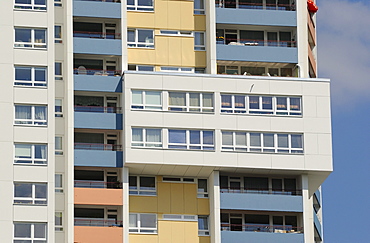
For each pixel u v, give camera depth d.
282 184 94.38
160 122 92.31
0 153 90.62
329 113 94.25
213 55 95.81
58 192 91.44
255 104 93.75
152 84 93.06
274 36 98.69
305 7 98.44
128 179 92.25
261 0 98.88
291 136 93.56
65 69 94.12
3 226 89.06
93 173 92.69
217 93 93.50
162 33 96.94
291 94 94.19
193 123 92.69
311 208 95.94
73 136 92.19
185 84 93.31
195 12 97.69
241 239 91.56
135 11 96.88
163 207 92.69
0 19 93.50
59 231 90.38
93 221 91.56
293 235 92.06
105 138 93.81
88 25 96.31
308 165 93.00
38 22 93.88
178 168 92.25
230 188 93.62
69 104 92.88
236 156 92.44
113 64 96.00
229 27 97.81
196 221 92.69
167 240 91.94
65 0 95.69
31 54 93.12
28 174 90.44
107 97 94.69
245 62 96.62
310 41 103.81
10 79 92.38
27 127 91.50
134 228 91.94
